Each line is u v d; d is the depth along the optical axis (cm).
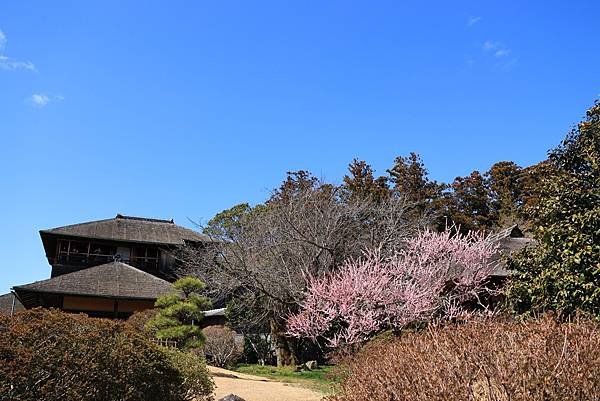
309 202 2014
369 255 1587
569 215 863
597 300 770
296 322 1579
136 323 1923
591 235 815
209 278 2106
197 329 1720
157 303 1828
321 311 1497
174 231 3578
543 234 888
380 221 2023
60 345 583
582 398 330
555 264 848
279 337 1906
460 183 3591
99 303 2577
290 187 2636
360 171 3378
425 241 1619
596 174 883
